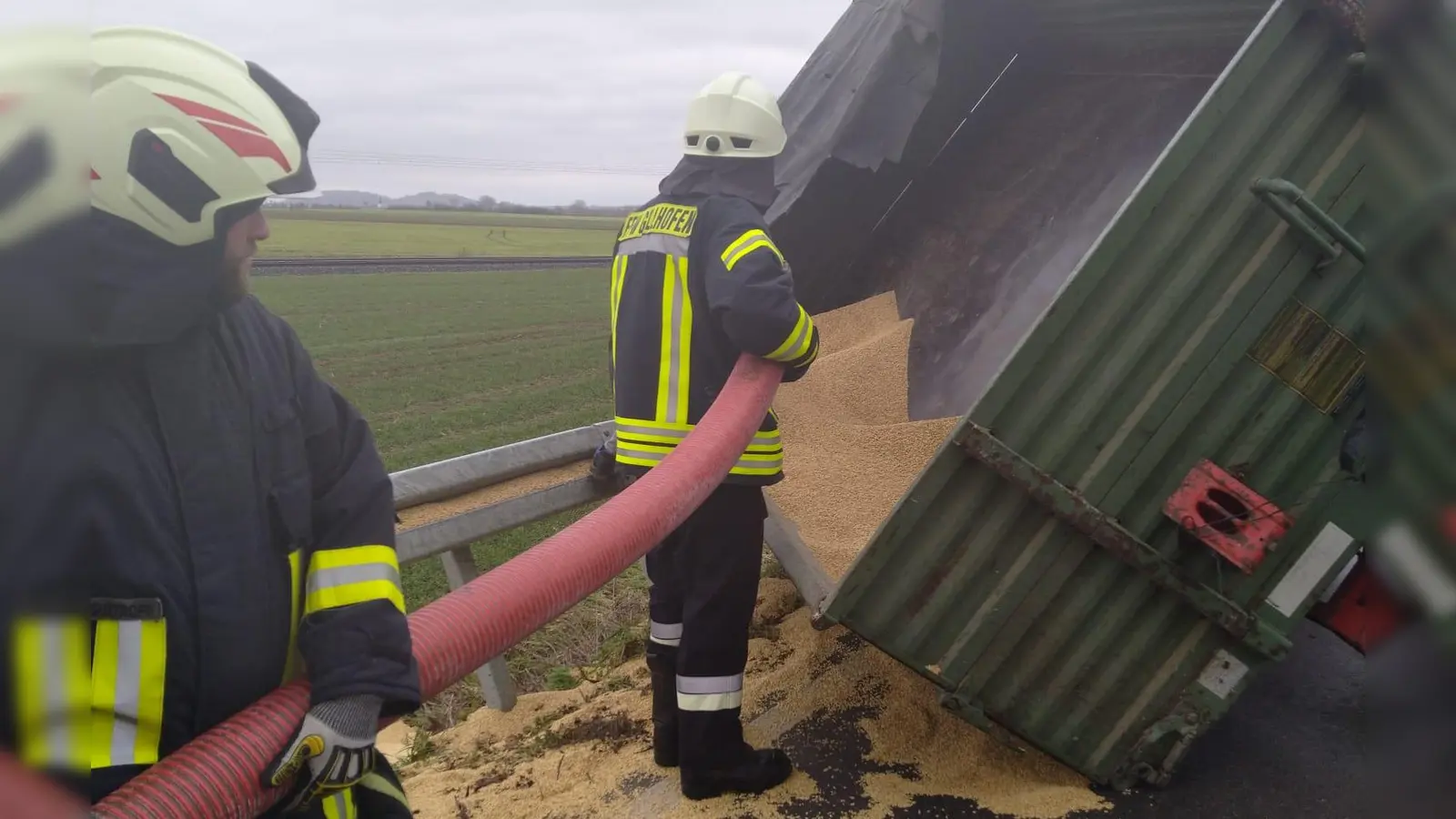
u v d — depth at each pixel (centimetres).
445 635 180
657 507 233
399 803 185
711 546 280
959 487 263
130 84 130
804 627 411
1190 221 256
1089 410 263
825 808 299
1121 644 284
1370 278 261
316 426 166
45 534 127
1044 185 462
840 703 352
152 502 135
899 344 466
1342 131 261
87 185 125
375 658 157
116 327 128
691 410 283
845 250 502
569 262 5972
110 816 131
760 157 284
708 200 278
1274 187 254
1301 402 271
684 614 287
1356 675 387
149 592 135
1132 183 417
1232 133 254
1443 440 250
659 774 320
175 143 131
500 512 358
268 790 148
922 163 496
